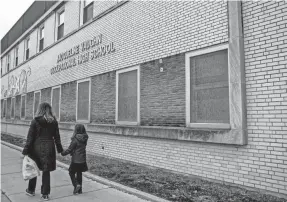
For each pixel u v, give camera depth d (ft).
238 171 17.34
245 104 17.28
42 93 51.24
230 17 18.16
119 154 28.32
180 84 21.94
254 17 17.29
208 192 16.38
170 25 23.34
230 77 17.76
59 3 45.34
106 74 31.76
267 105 16.26
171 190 16.94
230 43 17.97
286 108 15.39
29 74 59.26
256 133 16.63
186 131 20.34
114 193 17.35
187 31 21.68
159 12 24.64
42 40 55.77
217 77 19.21
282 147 15.40
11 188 18.99
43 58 51.62
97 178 20.62
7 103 75.92
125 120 28.17
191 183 18.52
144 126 24.94
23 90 62.59
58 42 45.14
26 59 64.49
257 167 16.43
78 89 37.96
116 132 28.27
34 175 15.93
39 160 16.10
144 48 26.09
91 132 33.63
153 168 23.67
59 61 44.47
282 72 15.70
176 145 21.67
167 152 22.44
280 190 15.31
